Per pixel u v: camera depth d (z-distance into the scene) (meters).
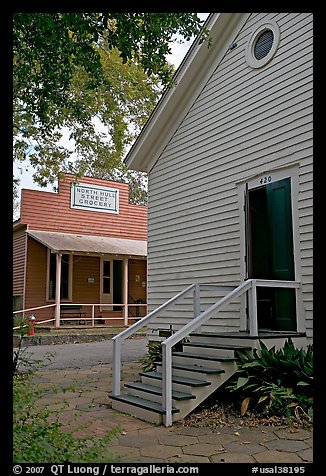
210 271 7.91
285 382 5.12
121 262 19.05
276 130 6.76
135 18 5.22
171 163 9.18
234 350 5.51
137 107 13.84
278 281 5.91
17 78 6.52
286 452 3.71
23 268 16.53
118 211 18.92
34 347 12.60
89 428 4.53
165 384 4.80
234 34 7.77
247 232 6.66
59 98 7.29
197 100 8.56
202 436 4.24
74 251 15.09
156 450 3.80
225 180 7.73
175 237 8.84
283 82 6.71
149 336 9.16
